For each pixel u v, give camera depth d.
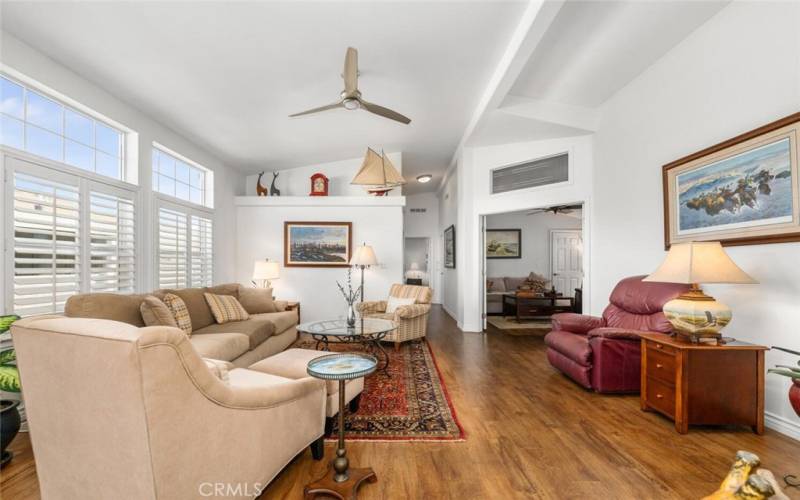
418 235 9.76
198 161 4.51
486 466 1.83
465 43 2.81
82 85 2.82
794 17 2.10
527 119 4.04
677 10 2.56
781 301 2.18
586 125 4.17
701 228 2.73
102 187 3.04
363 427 2.26
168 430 1.10
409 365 3.66
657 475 1.75
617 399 2.74
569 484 1.68
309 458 1.91
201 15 2.29
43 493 1.29
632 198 3.58
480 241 5.41
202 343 2.73
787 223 2.12
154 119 3.66
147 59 2.69
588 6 2.49
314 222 5.50
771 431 2.20
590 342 2.93
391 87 3.53
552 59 3.18
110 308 2.54
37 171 2.51
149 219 3.59
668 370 2.29
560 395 2.83
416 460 1.89
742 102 2.42
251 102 3.49
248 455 1.42
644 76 3.39
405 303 4.83
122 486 1.11
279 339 3.99
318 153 5.29
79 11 2.17
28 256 2.44
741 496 0.97
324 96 3.46
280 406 1.60
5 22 2.22
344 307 5.48
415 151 5.86
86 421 1.13
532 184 4.88
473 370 3.49
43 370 1.18
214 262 4.88
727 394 2.16
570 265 8.46
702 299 2.27
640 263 3.48
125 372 1.03
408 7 2.38
